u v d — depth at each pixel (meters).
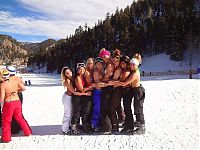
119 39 83.56
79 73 6.45
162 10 98.38
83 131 6.69
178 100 10.78
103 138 6.17
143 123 6.41
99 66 6.49
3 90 5.99
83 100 6.57
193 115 8.05
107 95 6.43
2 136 6.05
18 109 6.29
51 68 120.88
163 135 6.23
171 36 69.75
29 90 18.64
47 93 16.02
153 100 11.19
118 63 6.43
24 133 6.48
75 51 104.81
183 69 62.16
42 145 5.81
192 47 69.31
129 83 6.29
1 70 6.12
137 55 6.61
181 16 73.44
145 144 5.66
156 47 75.75
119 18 97.62
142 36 79.38
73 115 6.54
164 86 16.23
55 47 136.50
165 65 66.56
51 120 8.24
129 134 6.41
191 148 5.34
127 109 6.43
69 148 5.58
